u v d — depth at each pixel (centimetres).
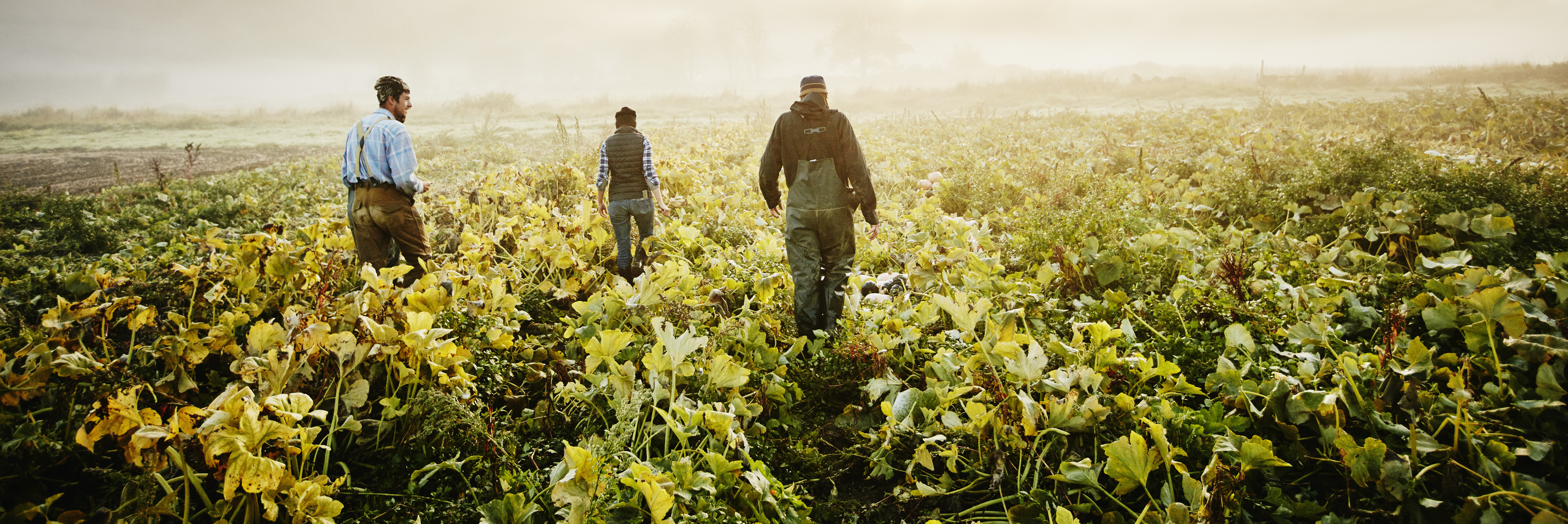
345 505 241
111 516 201
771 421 285
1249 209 590
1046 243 482
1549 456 211
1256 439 218
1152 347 330
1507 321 261
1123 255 439
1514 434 228
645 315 343
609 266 510
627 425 252
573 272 456
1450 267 365
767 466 246
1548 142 830
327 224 495
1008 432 250
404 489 246
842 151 351
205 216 735
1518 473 207
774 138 363
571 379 316
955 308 294
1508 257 414
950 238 508
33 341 315
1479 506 196
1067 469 229
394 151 392
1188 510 204
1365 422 245
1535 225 467
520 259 475
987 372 281
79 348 318
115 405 201
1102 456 249
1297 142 839
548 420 279
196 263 471
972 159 846
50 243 630
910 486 255
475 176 851
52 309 315
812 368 323
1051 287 417
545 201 620
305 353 251
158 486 207
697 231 495
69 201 793
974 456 257
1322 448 242
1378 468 213
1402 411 243
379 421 257
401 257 435
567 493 205
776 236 540
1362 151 577
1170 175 767
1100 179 703
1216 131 1046
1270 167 658
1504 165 571
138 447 192
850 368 322
